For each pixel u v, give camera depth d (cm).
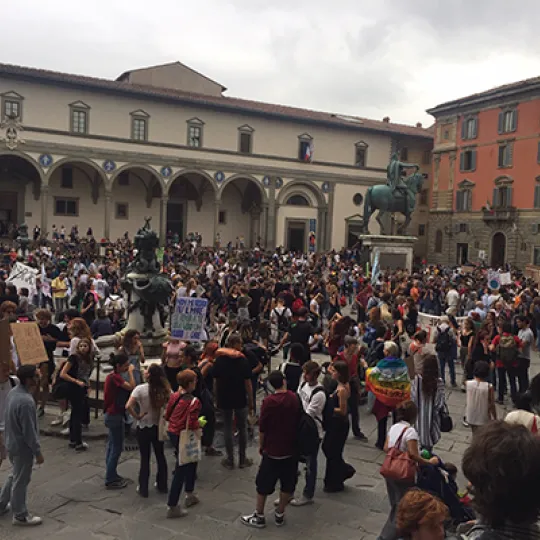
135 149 5250
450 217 6297
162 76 5762
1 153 4691
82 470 973
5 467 1005
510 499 305
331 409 907
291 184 5997
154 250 1580
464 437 1216
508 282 3069
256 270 3272
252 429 1167
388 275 3116
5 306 1267
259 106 6016
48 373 1252
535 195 5359
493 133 5800
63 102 4941
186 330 1313
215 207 5656
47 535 754
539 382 602
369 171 6412
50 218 5366
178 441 818
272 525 800
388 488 732
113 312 1858
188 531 775
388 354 1069
